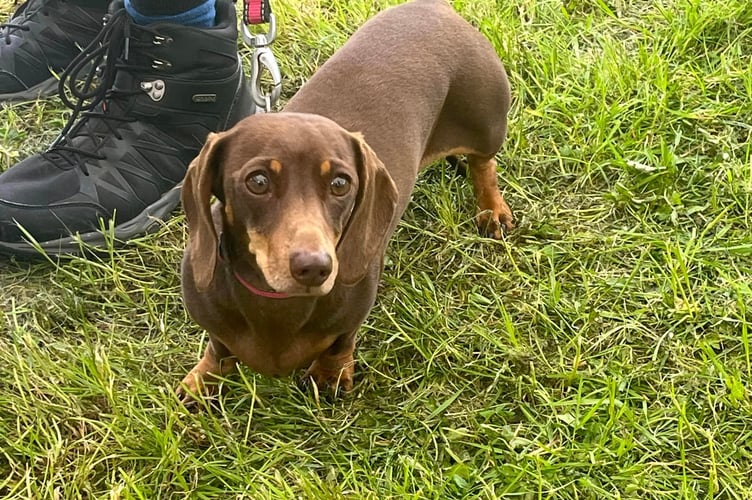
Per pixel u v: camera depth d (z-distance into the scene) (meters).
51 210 0.89
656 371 0.81
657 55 1.12
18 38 1.09
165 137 0.96
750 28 1.17
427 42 0.87
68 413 0.75
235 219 0.66
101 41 0.94
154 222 0.94
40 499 0.69
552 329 0.85
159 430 0.74
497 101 0.92
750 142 1.03
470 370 0.82
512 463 0.74
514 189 1.01
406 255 0.94
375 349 0.84
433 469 0.74
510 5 1.24
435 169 1.02
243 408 0.79
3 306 0.86
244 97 1.00
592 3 1.27
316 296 0.65
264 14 0.87
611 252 0.93
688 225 0.96
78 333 0.85
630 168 1.01
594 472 0.73
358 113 0.80
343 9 1.26
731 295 0.88
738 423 0.77
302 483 0.69
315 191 0.64
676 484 0.73
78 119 1.05
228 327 0.73
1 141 1.03
